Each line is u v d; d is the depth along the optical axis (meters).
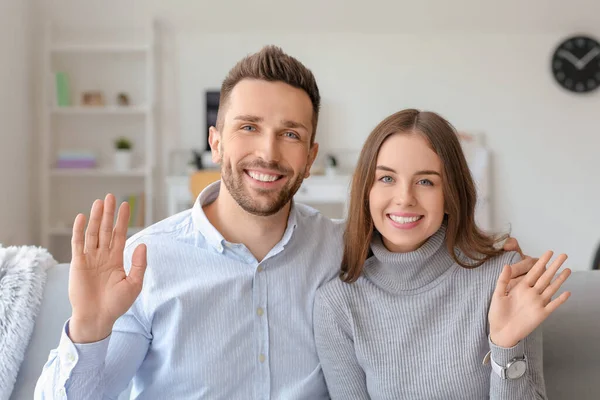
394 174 1.28
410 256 1.29
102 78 4.51
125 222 1.12
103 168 4.53
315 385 1.34
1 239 3.90
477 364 1.26
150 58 4.33
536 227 4.56
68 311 1.40
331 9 4.49
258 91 1.30
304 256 1.38
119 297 1.09
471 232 1.33
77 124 4.52
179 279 1.32
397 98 4.54
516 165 4.54
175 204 4.14
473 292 1.30
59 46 4.31
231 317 1.31
